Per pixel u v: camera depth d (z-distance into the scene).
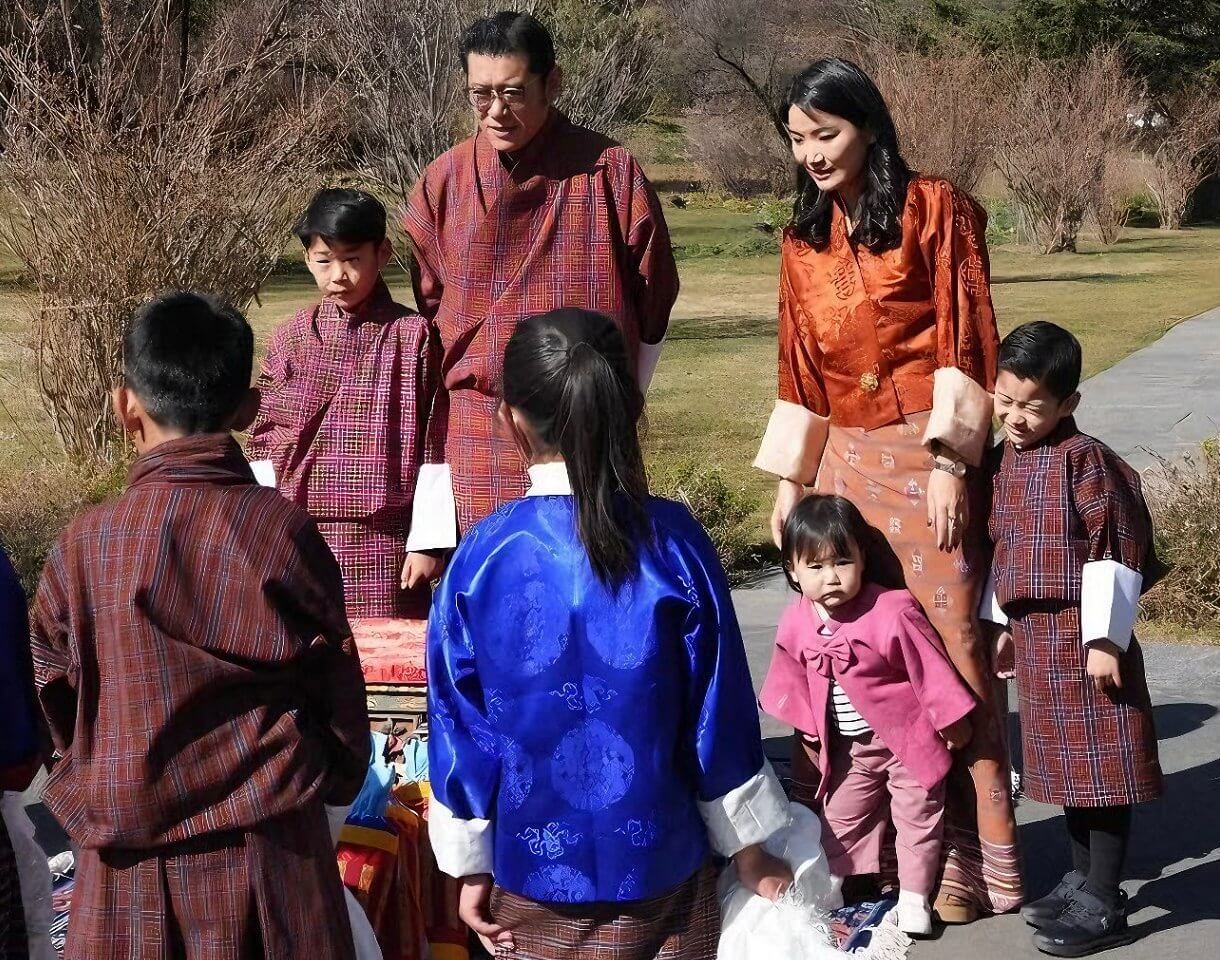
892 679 3.48
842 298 3.54
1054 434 3.44
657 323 3.88
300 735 2.39
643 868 2.32
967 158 22.95
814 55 33.47
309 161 9.09
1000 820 3.56
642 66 15.21
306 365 4.00
